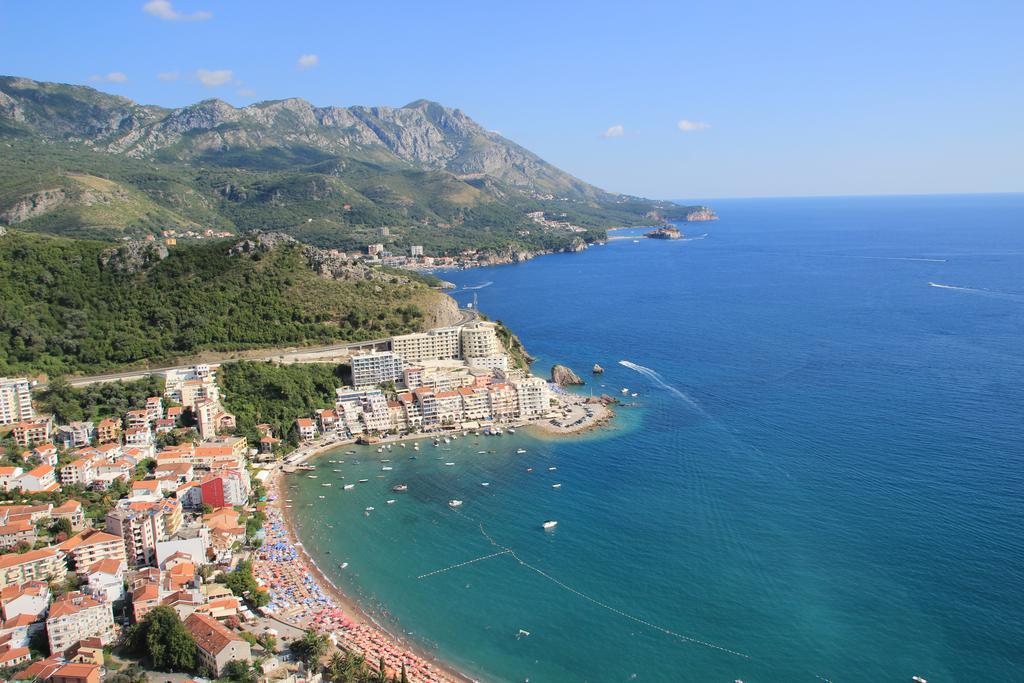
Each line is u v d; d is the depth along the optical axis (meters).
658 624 174.50
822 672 156.50
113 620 168.88
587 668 161.38
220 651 153.25
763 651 163.88
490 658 164.75
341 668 156.12
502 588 191.50
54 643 158.00
